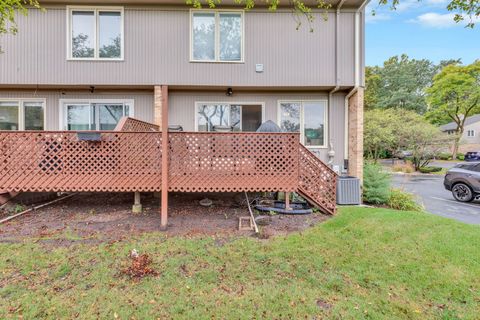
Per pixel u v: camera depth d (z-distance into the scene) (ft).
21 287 9.52
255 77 25.61
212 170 16.99
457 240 13.44
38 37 24.41
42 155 16.30
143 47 25.00
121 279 10.14
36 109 26.99
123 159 16.58
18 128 26.86
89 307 8.55
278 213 18.75
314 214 18.51
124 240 13.66
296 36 25.53
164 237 14.17
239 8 25.25
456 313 8.54
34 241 13.34
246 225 15.94
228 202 21.42
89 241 13.46
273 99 27.78
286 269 11.07
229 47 25.77
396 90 108.17
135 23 24.94
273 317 8.28
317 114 27.91
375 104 98.78
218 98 27.63
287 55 25.52
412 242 13.39
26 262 11.22
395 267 11.24
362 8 24.77
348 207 20.49
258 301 9.02
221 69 25.46
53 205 19.95
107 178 16.58
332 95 27.50
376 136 55.31
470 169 27.68
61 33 24.52
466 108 82.43
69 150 16.46
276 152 17.29
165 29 25.11
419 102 98.68
